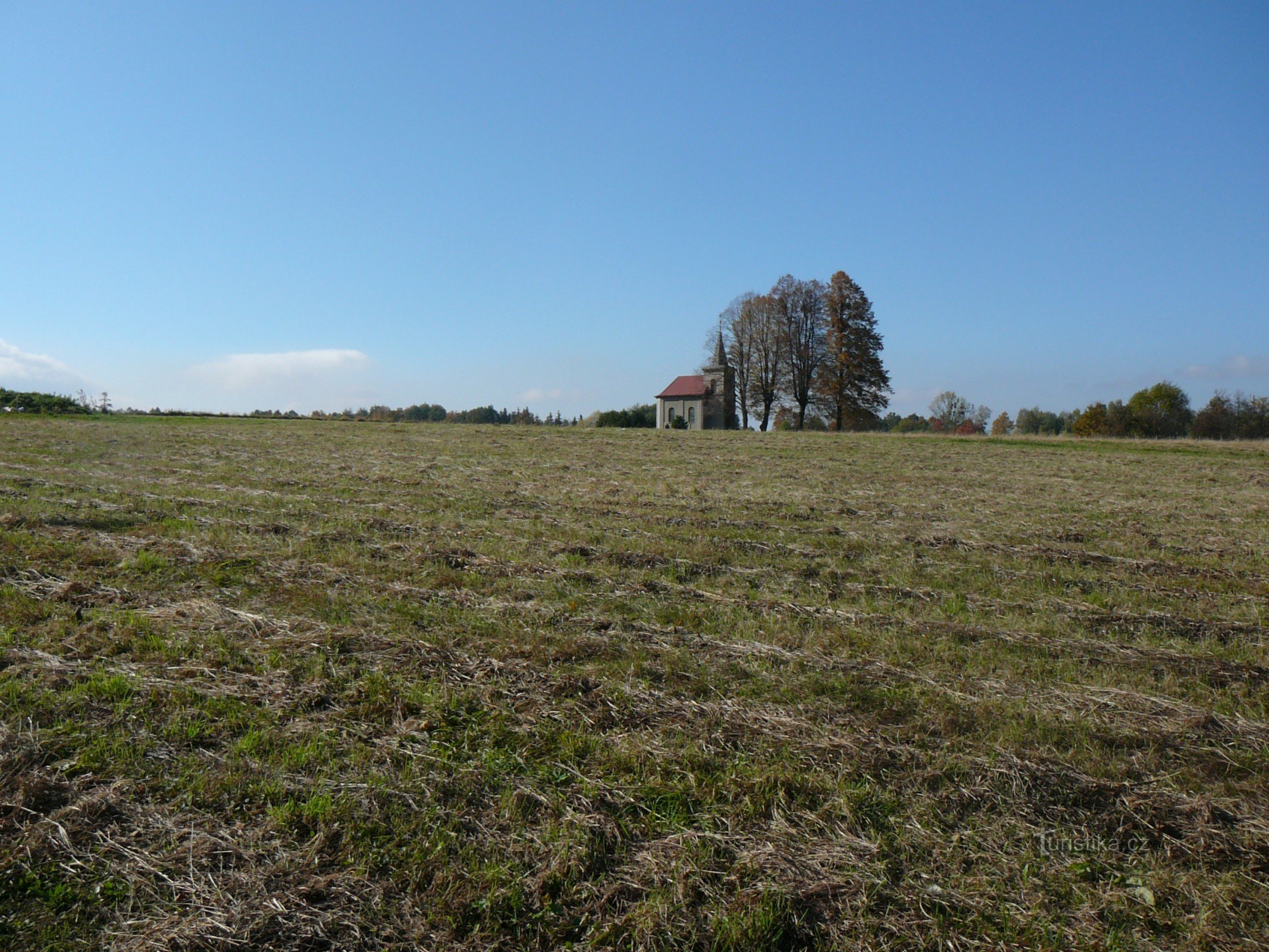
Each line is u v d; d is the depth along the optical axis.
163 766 5.03
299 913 3.88
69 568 9.08
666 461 26.47
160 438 28.45
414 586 8.92
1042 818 4.88
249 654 6.76
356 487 17.11
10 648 6.65
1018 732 5.80
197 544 10.48
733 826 4.71
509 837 4.54
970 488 20.73
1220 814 4.96
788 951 3.87
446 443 31.58
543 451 29.19
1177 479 23.84
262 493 15.58
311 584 8.89
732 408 71.56
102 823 4.46
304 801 4.75
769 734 5.71
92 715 5.61
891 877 4.35
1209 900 4.22
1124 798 5.04
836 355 64.12
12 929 3.71
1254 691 6.82
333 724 5.66
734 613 8.46
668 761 5.34
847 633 7.84
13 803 4.55
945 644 7.61
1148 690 6.75
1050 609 9.02
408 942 3.77
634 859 4.43
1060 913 4.15
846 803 4.92
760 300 68.25
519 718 5.85
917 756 5.45
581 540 12.09
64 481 15.99
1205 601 9.67
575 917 3.99
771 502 16.97
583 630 7.77
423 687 6.25
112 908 3.88
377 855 4.34
